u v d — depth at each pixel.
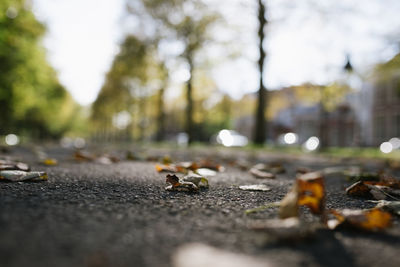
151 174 3.97
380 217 1.75
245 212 2.06
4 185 2.63
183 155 9.80
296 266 1.20
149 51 21.67
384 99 26.23
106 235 1.42
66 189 2.59
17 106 19.23
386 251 1.41
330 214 2.10
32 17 17.67
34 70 18.67
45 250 1.21
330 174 5.29
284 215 1.76
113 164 5.47
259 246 1.40
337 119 31.77
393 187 3.19
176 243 1.38
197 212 2.00
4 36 16.11
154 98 26.47
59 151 10.14
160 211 1.96
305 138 35.56
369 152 13.52
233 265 1.16
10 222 1.51
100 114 42.47
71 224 1.55
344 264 1.24
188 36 19.05
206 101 28.73
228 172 4.82
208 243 1.40
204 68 19.92
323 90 15.33
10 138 37.09
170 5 19.45
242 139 31.89
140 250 1.27
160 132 24.84
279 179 4.11
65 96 30.50
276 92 25.78
